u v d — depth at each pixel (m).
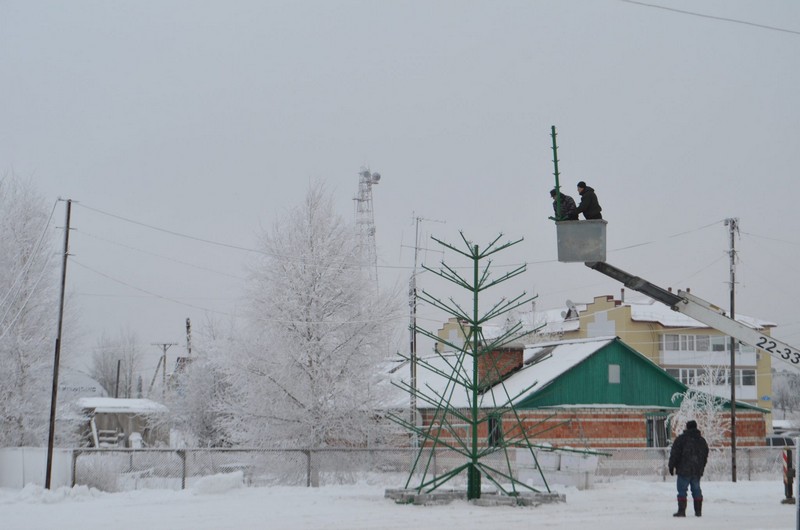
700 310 12.66
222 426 31.64
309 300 31.52
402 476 29.16
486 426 37.59
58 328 25.64
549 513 17.88
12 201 35.47
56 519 15.89
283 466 29.92
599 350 39.78
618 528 15.32
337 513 17.14
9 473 26.08
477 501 19.33
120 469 25.42
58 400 34.91
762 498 23.12
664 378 41.41
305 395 30.86
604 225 12.86
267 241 31.89
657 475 32.25
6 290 34.53
